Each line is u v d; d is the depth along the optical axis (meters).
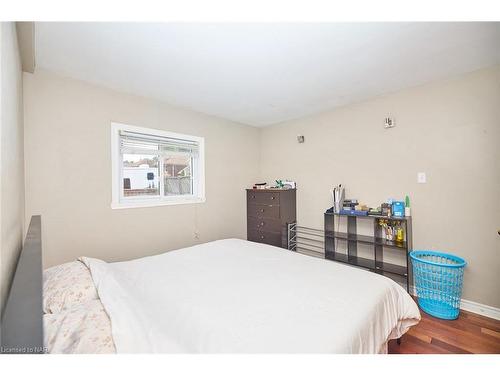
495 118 2.00
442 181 2.27
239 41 1.60
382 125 2.64
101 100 2.27
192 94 2.52
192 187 3.16
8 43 0.98
